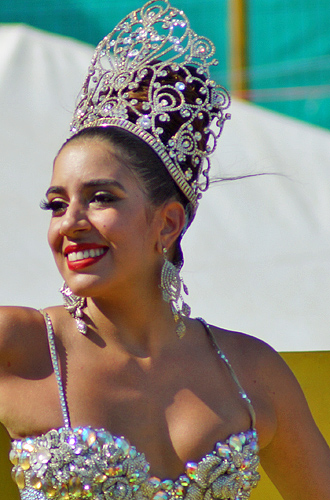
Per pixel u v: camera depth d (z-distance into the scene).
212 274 9.92
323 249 10.34
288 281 9.85
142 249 5.59
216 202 11.10
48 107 11.38
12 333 5.43
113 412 5.39
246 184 11.45
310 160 12.05
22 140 10.77
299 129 13.07
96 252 5.42
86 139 5.60
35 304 9.18
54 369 5.43
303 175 11.69
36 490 5.13
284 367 6.35
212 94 6.42
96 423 5.29
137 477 5.20
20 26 13.90
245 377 6.08
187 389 5.74
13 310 5.59
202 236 10.51
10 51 12.70
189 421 5.56
